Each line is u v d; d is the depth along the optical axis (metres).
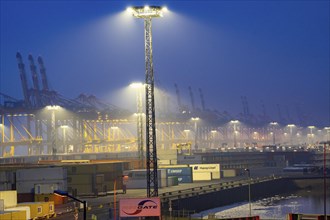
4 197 97.50
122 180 166.38
